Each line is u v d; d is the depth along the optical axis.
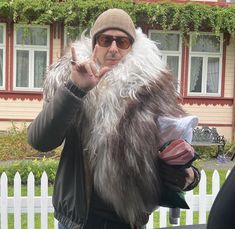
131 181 2.08
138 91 2.09
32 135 2.11
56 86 2.16
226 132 15.13
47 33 14.73
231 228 1.56
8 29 14.60
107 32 2.18
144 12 13.91
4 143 11.97
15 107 14.77
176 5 13.94
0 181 4.65
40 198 4.69
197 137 12.98
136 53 2.18
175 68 15.06
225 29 14.48
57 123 2.00
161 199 2.23
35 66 14.84
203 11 13.94
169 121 2.09
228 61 15.12
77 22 14.07
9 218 5.68
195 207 4.91
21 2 13.84
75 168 2.21
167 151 2.10
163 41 14.91
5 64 14.70
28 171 7.65
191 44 14.34
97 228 2.22
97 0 13.63
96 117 2.11
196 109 15.08
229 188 1.58
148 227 4.72
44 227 4.69
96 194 2.21
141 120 2.06
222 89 15.12
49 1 13.91
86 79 1.95
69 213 2.23
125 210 2.16
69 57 2.20
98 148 2.10
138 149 2.04
